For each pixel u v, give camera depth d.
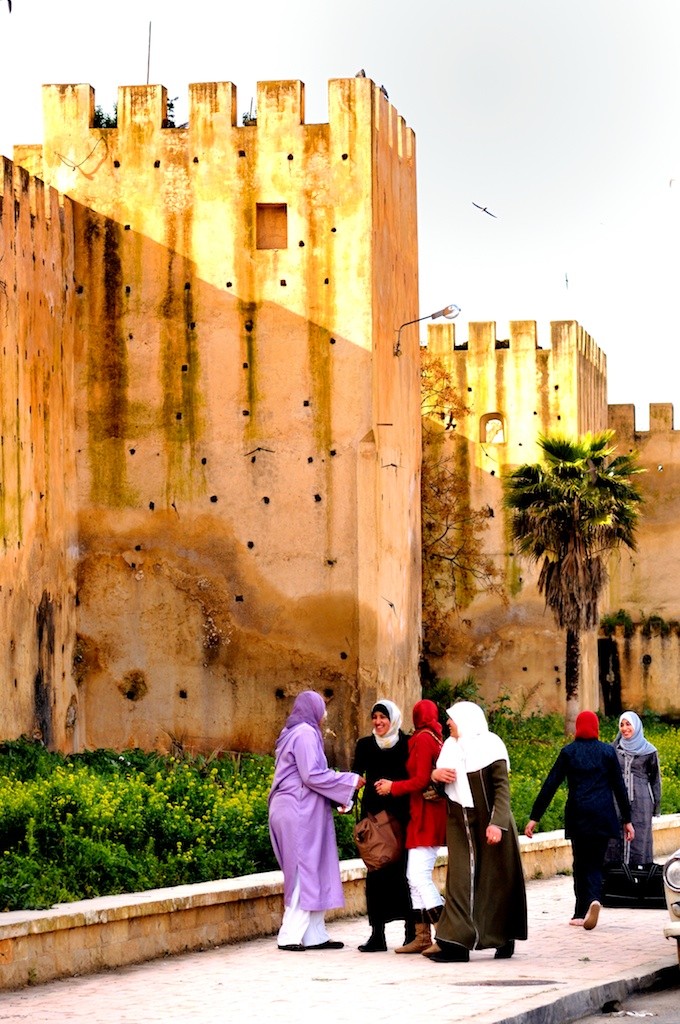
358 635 35.84
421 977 17.25
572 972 17.84
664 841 31.56
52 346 35.34
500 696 55.12
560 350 55.62
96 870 20.28
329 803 19.56
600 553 49.88
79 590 36.59
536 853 27.78
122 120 36.75
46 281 35.06
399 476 38.88
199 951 19.17
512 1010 15.34
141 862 21.03
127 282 36.69
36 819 21.23
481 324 56.06
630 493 50.31
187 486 36.47
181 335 36.50
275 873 21.59
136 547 36.50
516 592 55.50
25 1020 14.98
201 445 36.44
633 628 63.69
